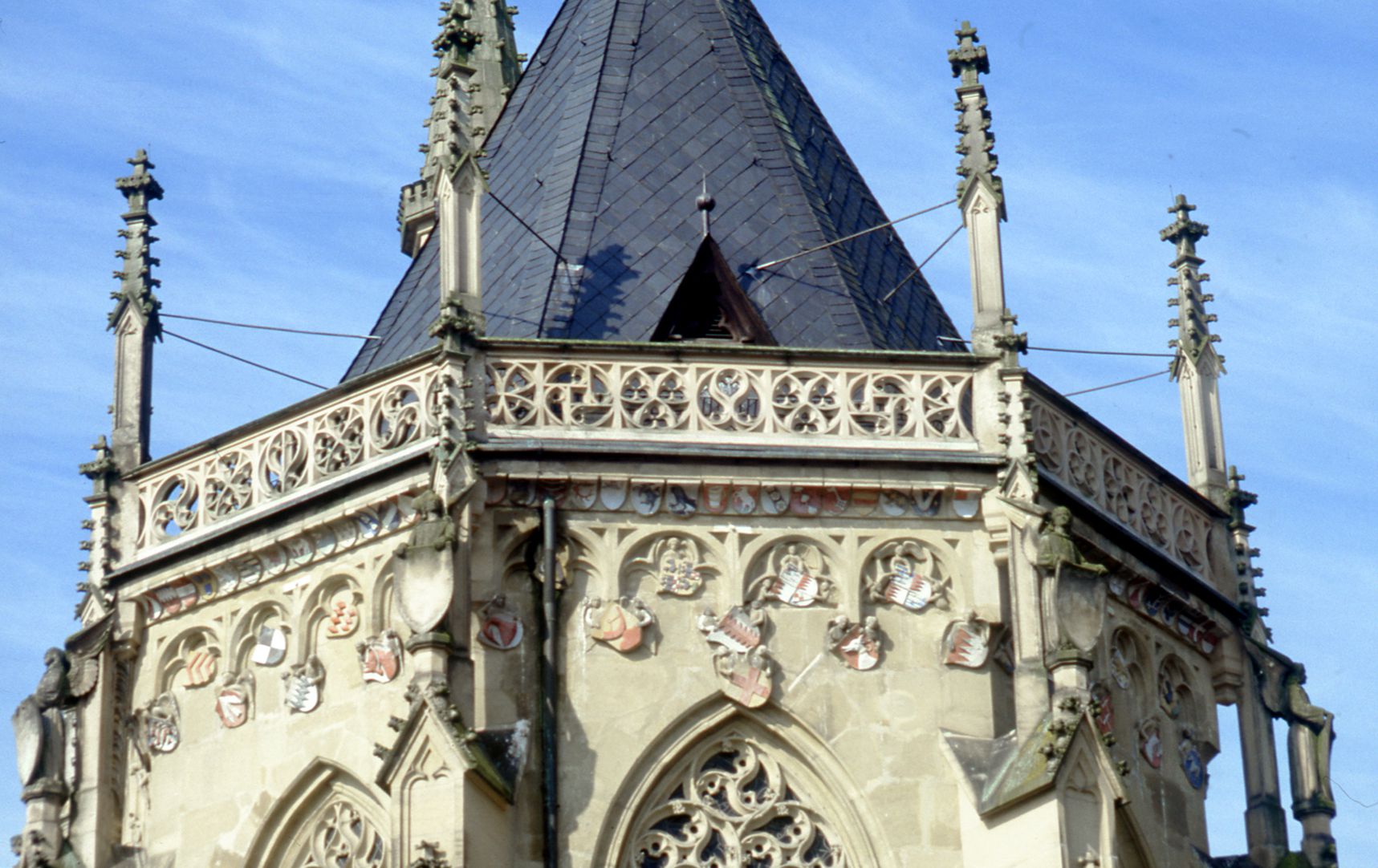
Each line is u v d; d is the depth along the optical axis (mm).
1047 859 51531
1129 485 58906
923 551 55219
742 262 59875
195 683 56688
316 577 55688
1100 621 53500
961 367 56094
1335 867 58531
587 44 64125
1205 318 63250
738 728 54062
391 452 54969
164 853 55906
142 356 59812
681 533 54719
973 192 57500
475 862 50625
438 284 60062
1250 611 60531
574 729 53406
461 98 57031
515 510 54406
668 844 53250
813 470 55062
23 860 55906
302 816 55094
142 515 58188
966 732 54219
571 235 59594
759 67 64188
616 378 55406
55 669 56875
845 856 53562
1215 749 59344
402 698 54000
